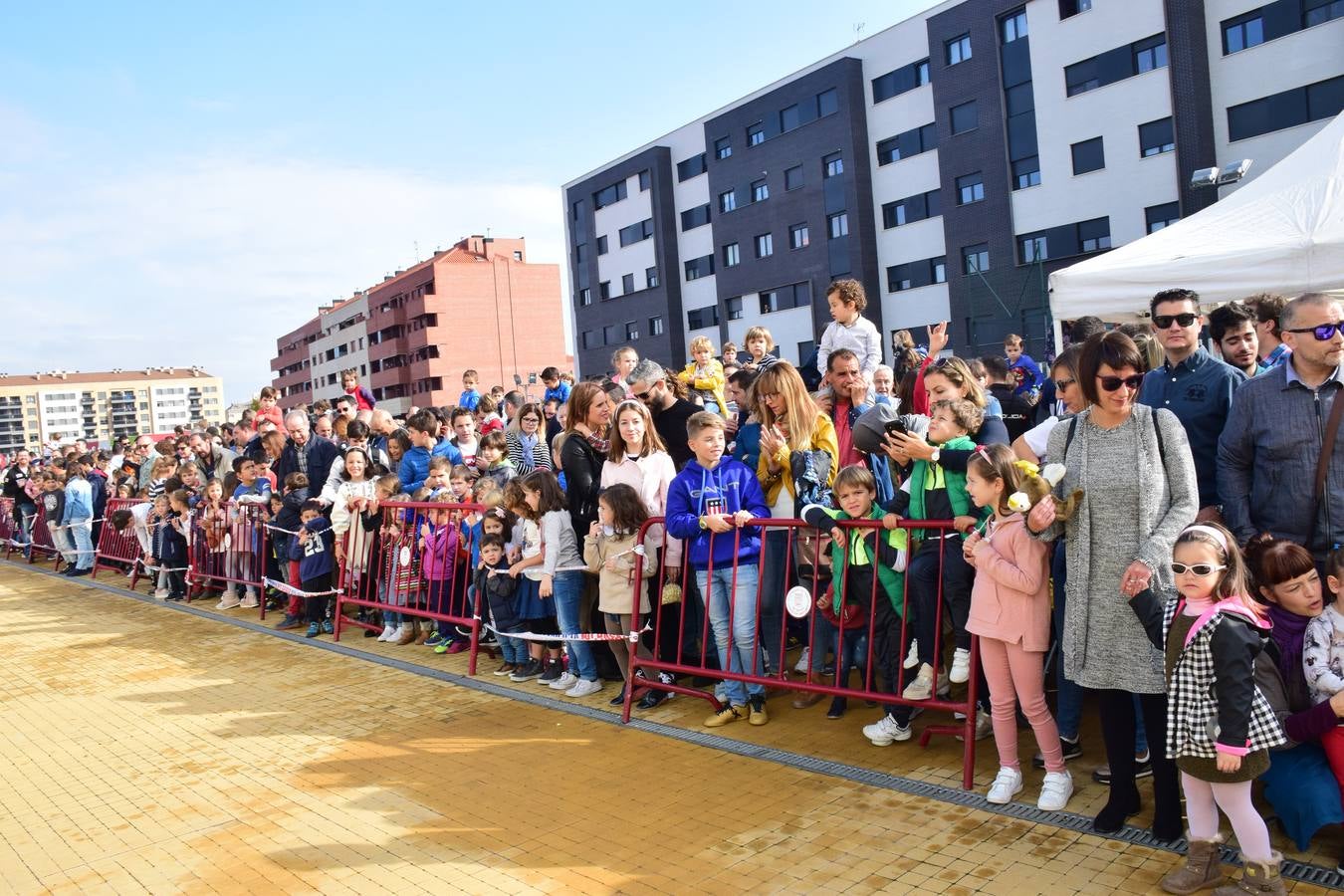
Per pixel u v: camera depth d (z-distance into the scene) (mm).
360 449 8547
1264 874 2955
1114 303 6512
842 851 3582
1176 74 24859
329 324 87250
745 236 40062
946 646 5918
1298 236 5727
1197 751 3012
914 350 8242
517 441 8844
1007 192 29469
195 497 11094
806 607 4793
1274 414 3705
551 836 3926
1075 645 3531
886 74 33594
